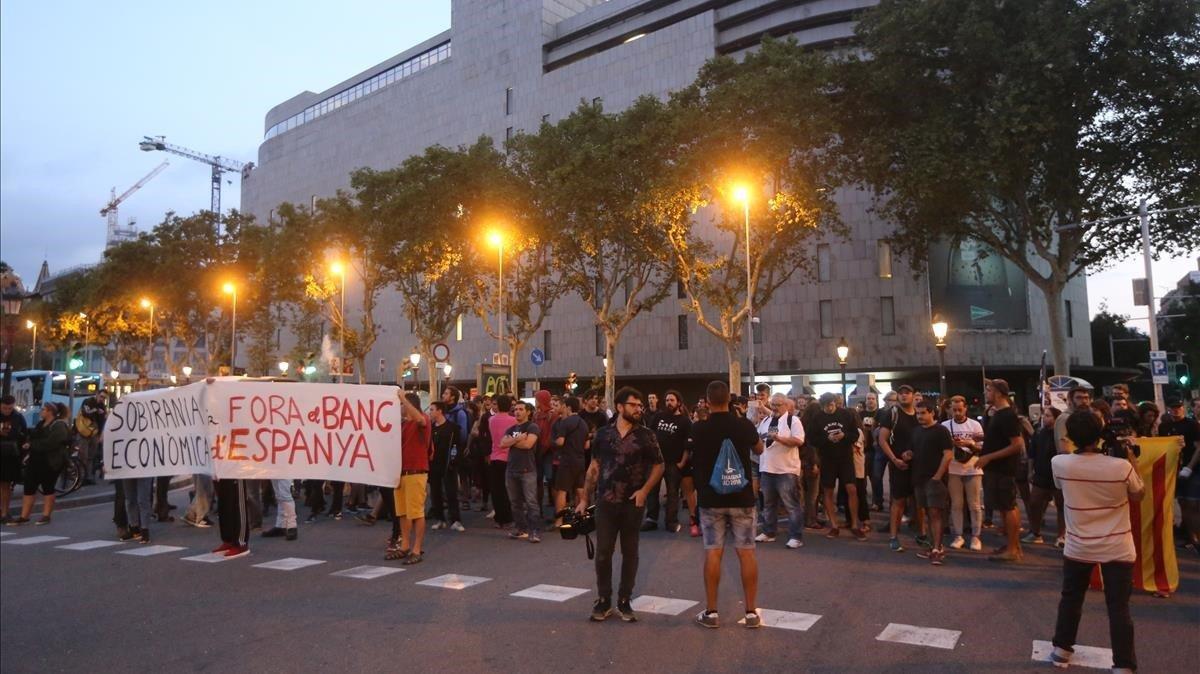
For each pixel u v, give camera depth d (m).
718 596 7.56
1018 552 9.26
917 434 9.46
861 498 11.88
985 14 23.72
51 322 60.09
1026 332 40.81
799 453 11.91
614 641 6.11
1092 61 23.20
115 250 48.72
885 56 26.08
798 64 27.33
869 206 41.81
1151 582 7.63
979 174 23.83
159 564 9.49
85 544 10.98
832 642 6.04
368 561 9.53
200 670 5.64
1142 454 7.72
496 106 56.91
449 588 7.99
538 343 53.06
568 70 52.72
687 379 48.09
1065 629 5.44
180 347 85.06
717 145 27.25
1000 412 9.33
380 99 65.94
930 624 6.54
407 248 35.84
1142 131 24.61
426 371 60.38
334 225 39.78
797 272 43.06
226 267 49.88
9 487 13.26
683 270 30.66
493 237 33.75
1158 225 25.69
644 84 48.72
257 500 11.83
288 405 9.60
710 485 6.49
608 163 29.19
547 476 12.69
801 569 8.85
